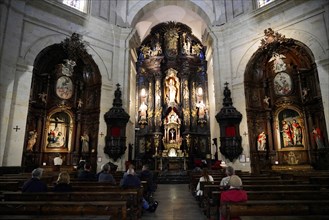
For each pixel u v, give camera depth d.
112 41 17.27
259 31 15.51
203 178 8.18
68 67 15.40
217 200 5.14
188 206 8.00
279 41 14.25
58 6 14.72
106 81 16.39
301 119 14.30
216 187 6.02
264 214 3.46
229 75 16.30
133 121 22.58
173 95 23.58
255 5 16.14
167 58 24.84
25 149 13.11
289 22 14.28
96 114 15.77
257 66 15.85
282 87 15.15
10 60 12.27
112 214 3.43
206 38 20.84
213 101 21.70
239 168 14.56
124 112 15.82
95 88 16.33
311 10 13.41
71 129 15.78
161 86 24.16
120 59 17.30
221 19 17.56
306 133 13.89
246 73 15.59
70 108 15.91
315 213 3.47
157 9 21.39
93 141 15.53
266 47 14.80
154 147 21.94
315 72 13.15
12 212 3.42
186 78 24.03
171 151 20.80
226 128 15.07
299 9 13.94
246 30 16.09
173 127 22.36
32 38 13.64
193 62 24.70
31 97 13.82
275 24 14.86
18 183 6.89
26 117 12.66
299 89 14.60
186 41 25.62
